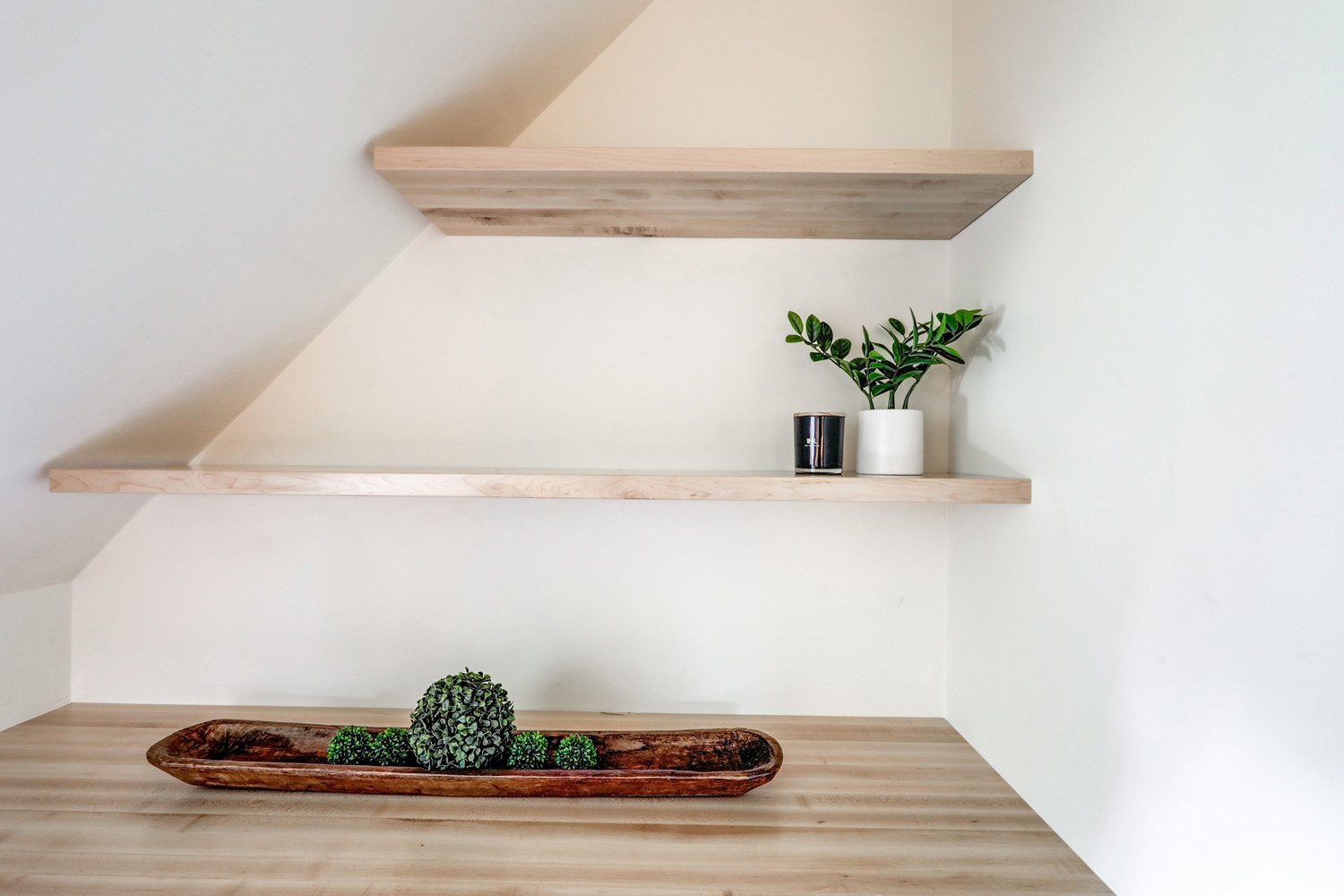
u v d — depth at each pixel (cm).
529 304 154
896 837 107
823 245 154
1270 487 67
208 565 154
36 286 89
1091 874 97
